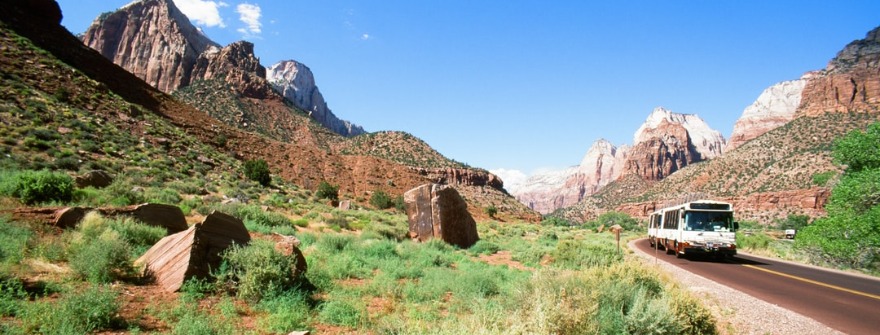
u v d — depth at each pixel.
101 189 21.02
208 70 190.50
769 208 114.56
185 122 70.00
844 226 22.25
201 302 7.33
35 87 44.72
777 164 126.94
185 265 8.10
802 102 181.88
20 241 9.07
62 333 5.05
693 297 7.83
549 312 5.68
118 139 39.62
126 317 6.17
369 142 142.38
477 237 26.72
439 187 24.47
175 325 6.03
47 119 36.56
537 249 20.00
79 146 32.94
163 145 46.00
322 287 9.46
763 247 35.16
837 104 164.12
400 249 17.22
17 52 50.44
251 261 8.41
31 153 27.81
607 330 6.39
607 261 15.70
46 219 11.34
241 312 7.15
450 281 11.14
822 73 190.38
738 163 142.88
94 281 7.42
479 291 10.01
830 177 30.19
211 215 9.29
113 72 70.44
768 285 14.27
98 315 5.70
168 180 32.84
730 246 22.25
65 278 7.48
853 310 10.34
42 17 69.88
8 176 18.70
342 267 11.58
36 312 5.47
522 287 7.98
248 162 49.97
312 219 28.81
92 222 10.95
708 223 22.75
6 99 37.19
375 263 13.51
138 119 51.06
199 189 30.94
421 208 24.25
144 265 8.68
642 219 157.00
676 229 24.33
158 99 72.75
